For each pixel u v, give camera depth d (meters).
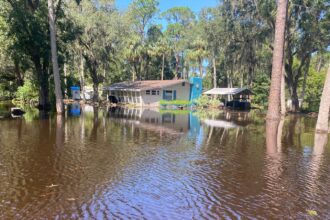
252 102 39.34
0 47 23.67
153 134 13.68
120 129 14.95
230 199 5.99
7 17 22.86
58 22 25.84
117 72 52.97
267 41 31.84
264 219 5.15
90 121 18.00
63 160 8.50
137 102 38.16
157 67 60.25
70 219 4.96
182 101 36.03
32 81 31.14
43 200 5.68
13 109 20.91
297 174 7.75
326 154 10.15
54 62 21.89
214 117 23.47
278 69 20.62
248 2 30.36
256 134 14.43
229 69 43.75
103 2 38.62
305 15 27.23
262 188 6.66
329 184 7.01
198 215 5.25
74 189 6.29
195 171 7.83
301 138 13.44
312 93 37.78
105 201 5.73
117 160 8.70
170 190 6.41
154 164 8.41
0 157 8.67
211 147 11.01
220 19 36.50
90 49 39.84
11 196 5.83
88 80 54.75
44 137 11.98
